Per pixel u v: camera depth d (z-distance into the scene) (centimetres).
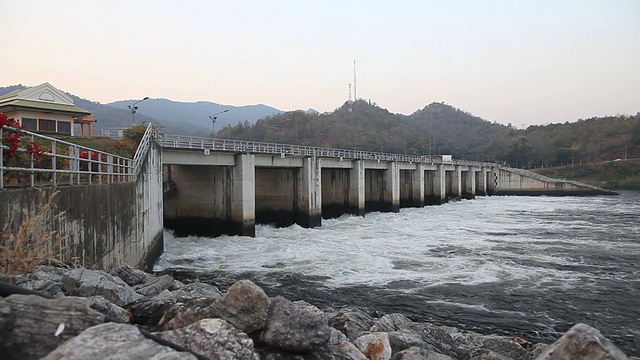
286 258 2711
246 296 569
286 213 4578
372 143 14238
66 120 3791
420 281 2136
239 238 3509
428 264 2505
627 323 1595
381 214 5794
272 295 1914
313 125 14450
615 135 15838
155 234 2614
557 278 2186
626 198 8906
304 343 536
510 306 1770
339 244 3241
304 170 4409
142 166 2219
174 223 3888
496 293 1939
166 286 1068
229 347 475
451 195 8644
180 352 342
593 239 3409
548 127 18650
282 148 4241
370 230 4100
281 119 14600
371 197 6338
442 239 3466
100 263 1362
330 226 4478
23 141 1257
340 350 589
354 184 5369
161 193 2916
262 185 4722
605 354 443
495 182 10788
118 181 1738
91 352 321
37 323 373
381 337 808
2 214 750
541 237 3531
